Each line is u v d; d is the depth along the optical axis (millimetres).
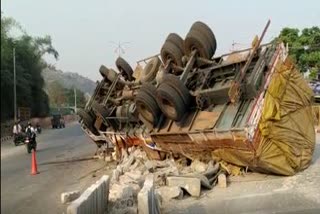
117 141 19750
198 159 13336
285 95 11977
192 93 13727
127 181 11680
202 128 12406
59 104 95062
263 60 11625
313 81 34000
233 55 13250
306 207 9023
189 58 14984
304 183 11039
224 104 12625
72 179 14805
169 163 14180
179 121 13781
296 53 37781
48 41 50656
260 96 11258
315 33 38938
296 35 39312
